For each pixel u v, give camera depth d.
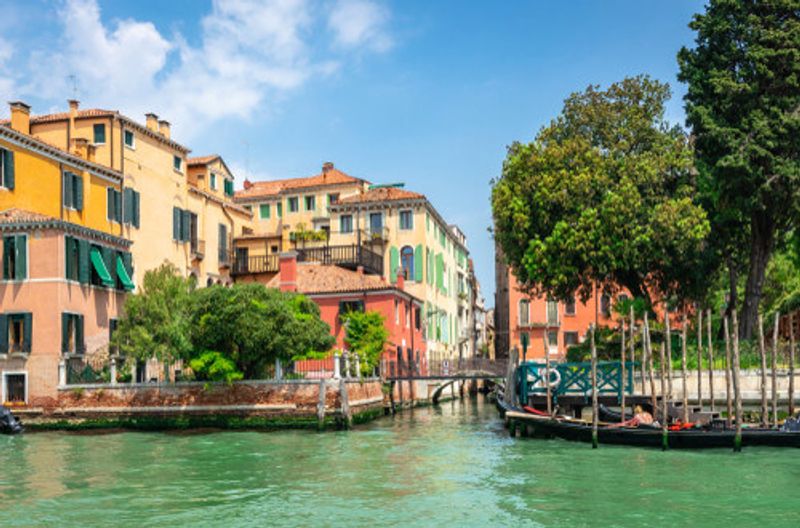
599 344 36.16
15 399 30.77
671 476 18.11
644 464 19.92
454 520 13.99
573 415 31.05
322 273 44.56
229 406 30.38
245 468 20.06
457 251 69.69
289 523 13.91
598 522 13.73
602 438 23.81
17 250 30.78
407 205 52.38
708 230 31.56
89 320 32.50
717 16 31.97
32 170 32.22
